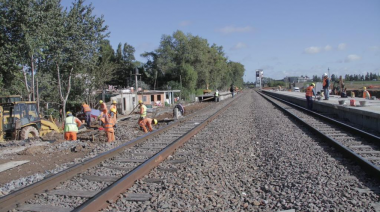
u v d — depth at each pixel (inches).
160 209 190.2
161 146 390.0
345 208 181.8
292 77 5634.8
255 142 402.9
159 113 1013.2
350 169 262.4
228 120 656.4
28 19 692.1
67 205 202.1
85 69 1124.5
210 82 3171.8
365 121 564.7
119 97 1316.4
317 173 250.5
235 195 215.8
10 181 273.4
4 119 548.4
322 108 867.4
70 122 480.4
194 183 237.8
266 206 194.4
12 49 684.1
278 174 256.5
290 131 477.4
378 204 186.9
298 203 191.3
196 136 458.9
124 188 224.8
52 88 1109.7
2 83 729.6
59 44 861.2
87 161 289.1
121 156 339.3
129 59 2325.3
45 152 397.1
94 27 949.2
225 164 295.0
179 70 2322.8
